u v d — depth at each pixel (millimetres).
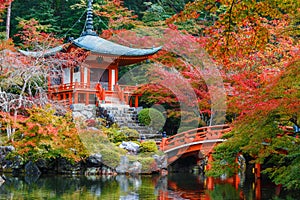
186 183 17297
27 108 19516
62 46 23906
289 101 10648
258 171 18938
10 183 16375
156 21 31672
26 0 36969
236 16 10328
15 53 20453
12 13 36375
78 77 25594
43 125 18453
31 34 25797
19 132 18703
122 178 17984
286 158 12188
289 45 18750
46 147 18625
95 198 13609
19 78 20266
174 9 33844
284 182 10820
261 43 10734
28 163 18891
